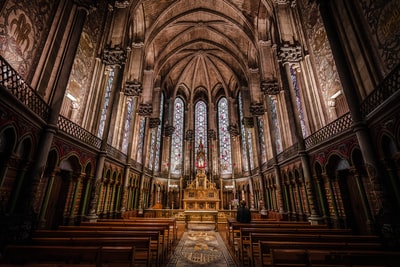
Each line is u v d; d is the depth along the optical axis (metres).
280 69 15.28
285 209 15.23
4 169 5.62
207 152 32.03
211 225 17.45
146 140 22.48
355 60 8.25
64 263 4.96
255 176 23.36
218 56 30.55
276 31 16.19
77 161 9.77
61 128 8.65
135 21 19.97
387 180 6.60
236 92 33.25
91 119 12.45
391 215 6.18
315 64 12.74
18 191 6.28
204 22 25.14
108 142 13.73
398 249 5.37
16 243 5.71
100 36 14.03
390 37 6.83
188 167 30.94
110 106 13.20
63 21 8.90
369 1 7.70
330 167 10.09
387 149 6.60
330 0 9.72
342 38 8.95
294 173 13.72
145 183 22.36
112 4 14.98
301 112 14.06
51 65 8.18
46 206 7.73
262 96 22.97
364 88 7.77
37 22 7.61
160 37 25.08
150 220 9.74
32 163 6.80
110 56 13.77
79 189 10.18
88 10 10.02
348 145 8.47
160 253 7.25
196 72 34.03
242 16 21.34
